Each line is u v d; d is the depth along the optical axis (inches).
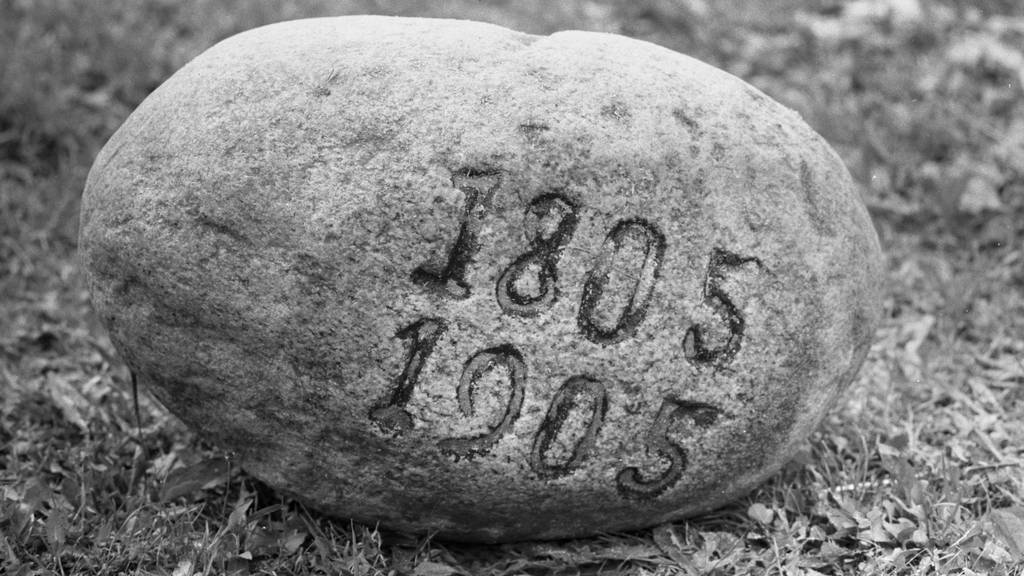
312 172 67.8
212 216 67.9
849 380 73.7
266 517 73.9
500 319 68.4
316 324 68.0
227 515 74.5
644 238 69.0
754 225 70.0
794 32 119.6
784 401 71.3
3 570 71.2
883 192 97.0
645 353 69.2
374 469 69.8
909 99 106.0
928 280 90.7
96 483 75.7
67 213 96.1
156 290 68.9
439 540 73.2
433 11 123.8
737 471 72.1
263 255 67.9
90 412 81.3
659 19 122.5
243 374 69.2
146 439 79.0
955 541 71.9
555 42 70.6
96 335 87.8
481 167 67.9
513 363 68.7
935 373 83.8
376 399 68.6
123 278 69.5
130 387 83.1
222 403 70.0
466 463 69.3
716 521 74.4
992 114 102.4
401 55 69.1
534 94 68.7
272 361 68.7
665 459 70.7
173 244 68.3
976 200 94.4
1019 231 93.7
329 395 68.7
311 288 67.8
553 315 68.6
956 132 100.2
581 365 68.9
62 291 91.5
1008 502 75.1
